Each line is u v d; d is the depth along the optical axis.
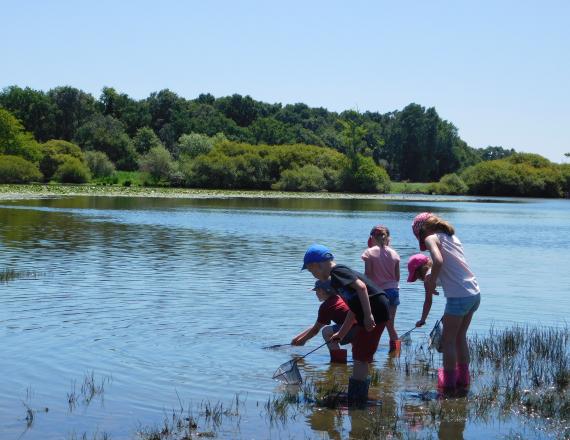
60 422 7.50
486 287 17.92
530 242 33.12
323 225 40.09
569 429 7.71
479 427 7.75
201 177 115.56
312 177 118.19
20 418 7.58
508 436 7.47
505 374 9.84
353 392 8.59
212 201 72.62
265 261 22.02
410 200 95.62
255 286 16.66
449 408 8.38
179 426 7.50
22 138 114.94
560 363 10.18
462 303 9.08
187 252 24.25
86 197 72.25
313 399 8.57
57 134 153.12
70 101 153.12
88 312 13.10
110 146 141.12
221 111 194.12
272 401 8.43
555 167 134.62
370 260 10.95
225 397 8.51
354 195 110.19
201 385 8.91
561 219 53.94
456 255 9.23
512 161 138.75
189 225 37.31
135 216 43.50
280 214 50.97
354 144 124.62
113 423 7.52
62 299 14.41
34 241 26.59
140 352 10.30
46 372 9.21
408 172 175.12
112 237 29.09
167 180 118.50
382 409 8.29
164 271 19.08
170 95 174.75
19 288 15.68
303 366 10.08
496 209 71.62
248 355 10.37
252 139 162.38
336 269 8.66
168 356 10.14
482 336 11.95
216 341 11.09
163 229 34.16
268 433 7.41
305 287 16.58
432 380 9.52
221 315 13.10
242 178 117.50
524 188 127.19
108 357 9.98
